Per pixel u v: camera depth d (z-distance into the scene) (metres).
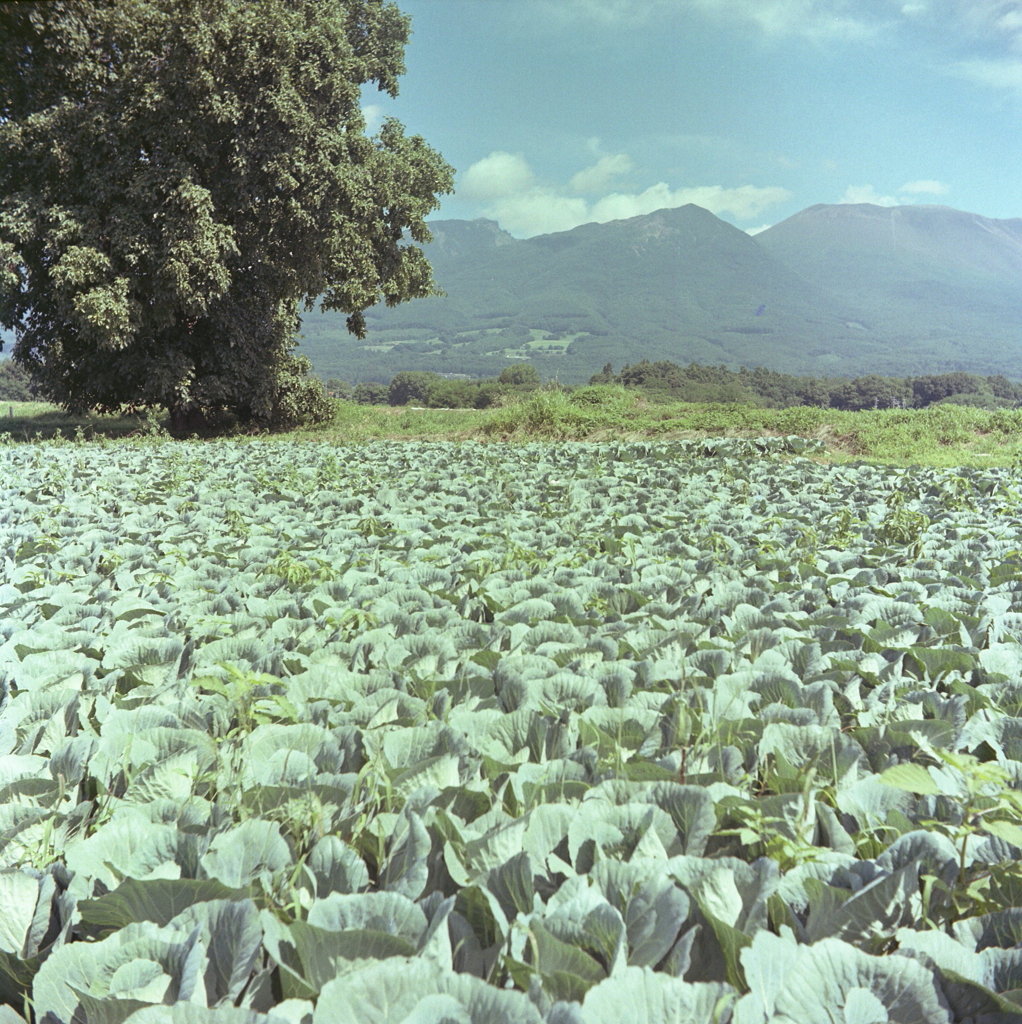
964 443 18.36
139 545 6.19
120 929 1.78
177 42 20.56
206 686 2.75
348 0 27.25
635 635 3.70
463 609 4.44
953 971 1.57
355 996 1.42
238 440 22.28
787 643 3.48
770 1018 1.49
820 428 19.80
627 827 2.04
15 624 4.12
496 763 2.41
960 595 4.61
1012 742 2.62
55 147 20.41
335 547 6.19
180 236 21.19
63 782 2.30
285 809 2.12
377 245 27.84
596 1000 1.43
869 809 2.25
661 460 14.16
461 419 28.08
